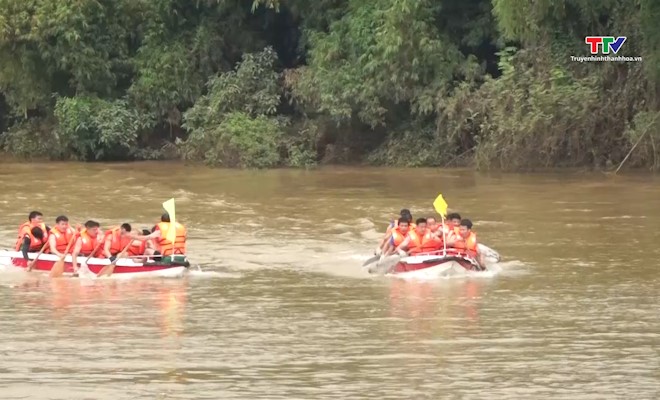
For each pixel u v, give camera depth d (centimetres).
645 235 4881
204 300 3812
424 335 3319
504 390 2811
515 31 6856
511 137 7038
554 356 3097
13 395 2780
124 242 4278
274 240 4947
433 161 7581
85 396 2773
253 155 7644
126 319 3538
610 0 6819
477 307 3669
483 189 6359
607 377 2909
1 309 3681
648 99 6781
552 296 3812
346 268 4353
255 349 3177
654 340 3247
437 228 4297
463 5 7731
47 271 4281
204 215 5619
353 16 7606
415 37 7350
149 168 7638
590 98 6881
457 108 7300
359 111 7612
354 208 5784
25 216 5578
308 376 2923
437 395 2773
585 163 7019
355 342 3247
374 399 2748
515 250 4606
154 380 2894
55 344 3234
